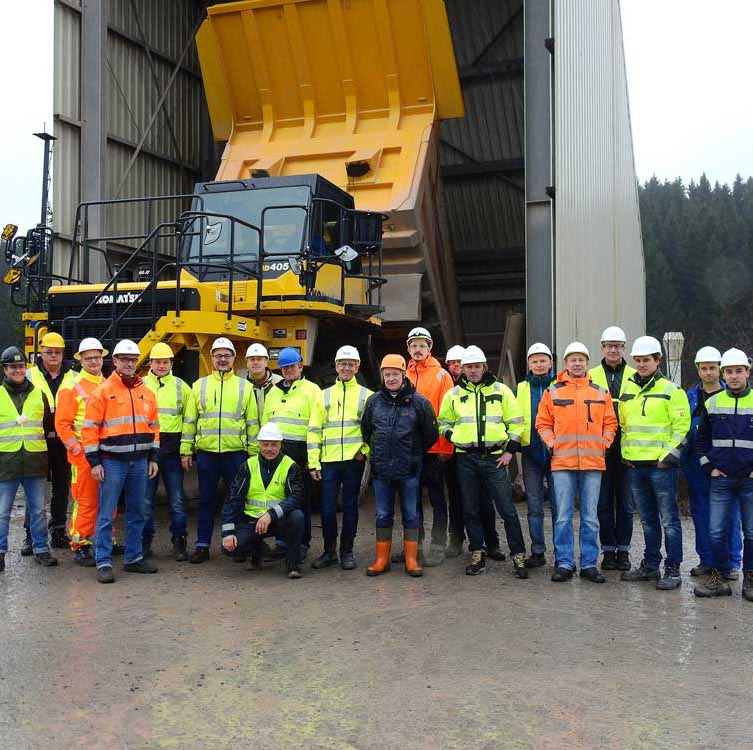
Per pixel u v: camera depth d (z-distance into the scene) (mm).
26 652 4621
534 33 10219
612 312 12523
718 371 6312
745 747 3508
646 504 6316
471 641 4852
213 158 15070
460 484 6594
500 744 3529
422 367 7281
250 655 4605
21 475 6578
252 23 11156
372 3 10680
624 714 3828
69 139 12039
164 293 8062
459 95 11258
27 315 8938
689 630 5078
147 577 6363
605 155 12148
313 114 11562
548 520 8852
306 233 8836
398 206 10461
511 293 15047
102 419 6301
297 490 6430
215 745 3521
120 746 3508
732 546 6770
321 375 9055
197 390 6941
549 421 6449
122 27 12852
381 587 6090
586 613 5430
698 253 52812
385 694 4055
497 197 14789
